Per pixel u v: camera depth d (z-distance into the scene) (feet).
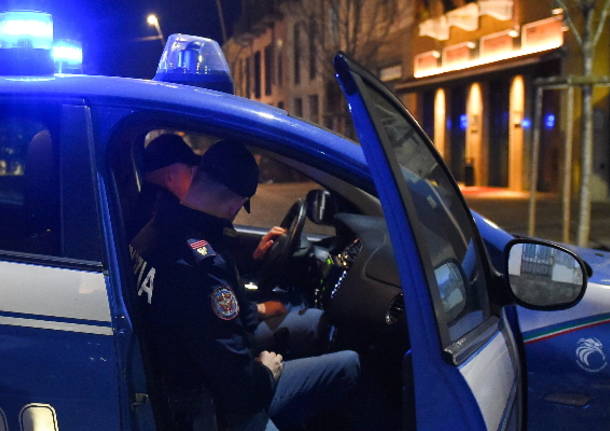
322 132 6.69
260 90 150.30
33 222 6.15
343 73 5.23
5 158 6.43
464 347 5.65
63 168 6.10
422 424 5.41
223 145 6.55
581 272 6.69
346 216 8.91
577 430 6.95
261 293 9.71
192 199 6.45
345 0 72.13
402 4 81.97
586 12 27.37
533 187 27.58
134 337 5.89
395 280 8.15
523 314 7.14
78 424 5.80
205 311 6.16
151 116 6.34
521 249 6.96
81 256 6.00
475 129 71.87
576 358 6.91
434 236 5.97
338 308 8.27
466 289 6.30
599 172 57.16
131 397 5.86
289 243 9.60
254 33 149.07
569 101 27.40
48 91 6.29
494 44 67.21
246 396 6.34
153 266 6.32
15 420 5.79
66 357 5.77
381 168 5.23
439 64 76.48
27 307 5.81
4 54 6.55
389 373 8.12
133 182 8.25
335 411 7.85
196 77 8.25
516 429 6.47
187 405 6.28
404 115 6.31
